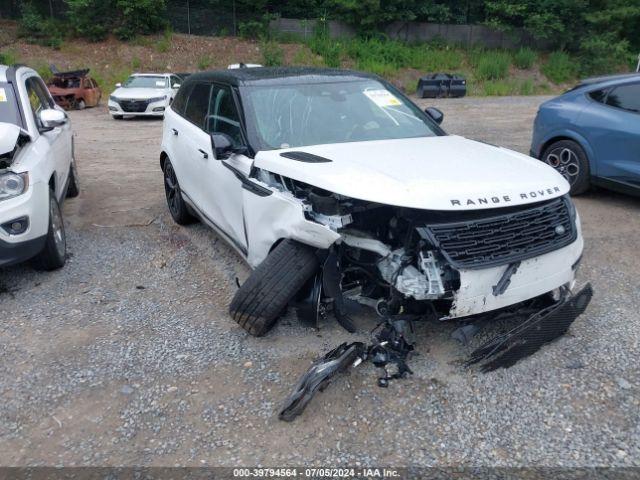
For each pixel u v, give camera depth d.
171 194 6.57
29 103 5.89
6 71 6.12
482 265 3.27
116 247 5.90
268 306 3.61
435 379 3.46
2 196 4.54
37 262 5.20
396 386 3.40
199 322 4.27
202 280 5.05
